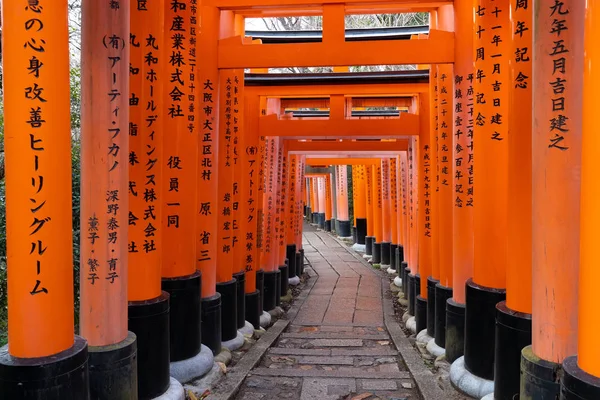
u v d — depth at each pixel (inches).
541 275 127.0
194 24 193.8
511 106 151.6
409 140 376.5
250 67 224.5
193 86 195.9
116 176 140.7
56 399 109.7
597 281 95.3
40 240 110.1
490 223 179.0
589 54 94.3
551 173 122.9
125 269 145.9
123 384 141.4
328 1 219.3
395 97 393.1
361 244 787.4
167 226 192.9
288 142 428.1
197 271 204.1
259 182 333.4
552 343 125.6
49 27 108.7
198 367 190.4
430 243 285.6
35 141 108.6
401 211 473.1
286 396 189.0
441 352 229.5
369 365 234.5
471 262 208.1
